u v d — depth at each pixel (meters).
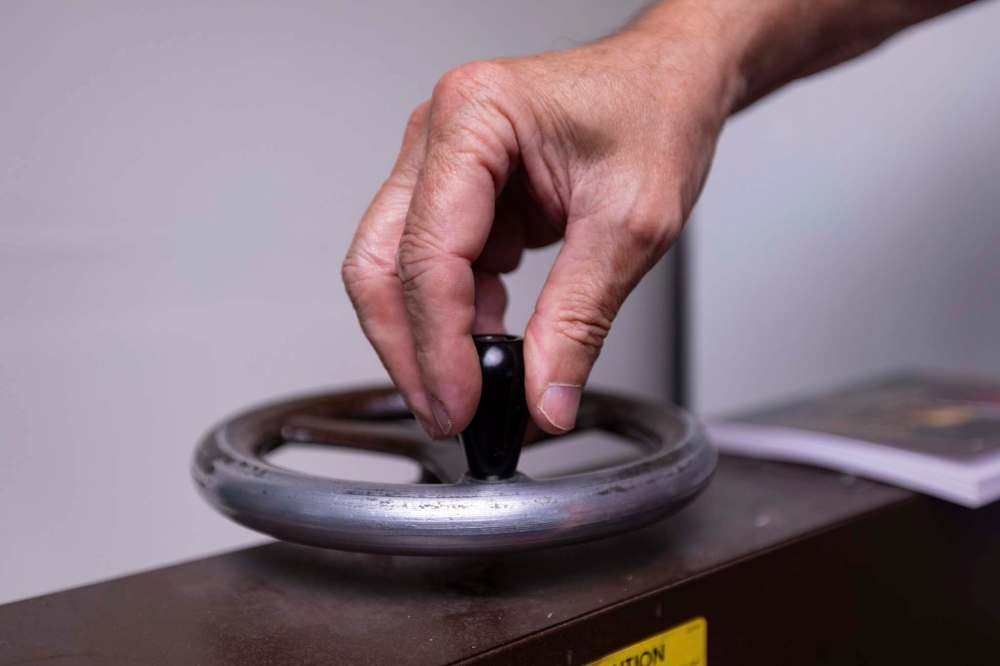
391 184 0.56
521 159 0.54
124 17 0.96
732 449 0.80
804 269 1.36
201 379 1.06
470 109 0.50
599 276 0.52
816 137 1.32
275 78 1.05
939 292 1.26
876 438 0.75
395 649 0.44
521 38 1.22
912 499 0.66
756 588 0.56
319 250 1.12
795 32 0.70
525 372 0.52
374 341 0.54
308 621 0.48
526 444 0.65
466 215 0.49
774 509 0.64
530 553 0.56
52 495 0.99
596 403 0.70
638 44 0.59
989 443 0.74
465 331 0.50
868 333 1.32
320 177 1.10
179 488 1.07
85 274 0.98
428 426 0.55
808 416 0.86
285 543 0.58
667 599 0.51
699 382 1.39
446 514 0.47
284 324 1.11
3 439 0.95
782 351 1.38
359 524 0.47
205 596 0.51
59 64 0.93
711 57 0.60
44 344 0.96
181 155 1.01
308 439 0.64
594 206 0.53
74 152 0.95
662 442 0.61
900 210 1.28
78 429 0.99
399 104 1.14
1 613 0.49
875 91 1.27
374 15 1.10
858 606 0.63
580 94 0.53
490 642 0.45
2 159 0.92
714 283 1.38
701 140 0.59
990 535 0.73
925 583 0.68
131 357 1.02
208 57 1.01
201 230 1.04
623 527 0.50
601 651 0.48
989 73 1.19
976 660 0.73
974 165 1.22
